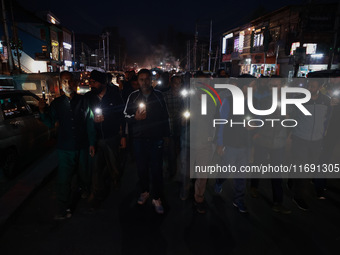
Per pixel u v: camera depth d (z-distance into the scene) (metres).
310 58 22.30
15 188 4.11
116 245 2.97
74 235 3.14
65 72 3.34
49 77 13.18
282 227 3.37
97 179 3.97
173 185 4.58
